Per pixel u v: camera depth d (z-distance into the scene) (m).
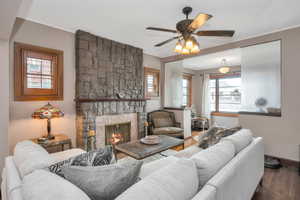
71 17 2.60
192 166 1.04
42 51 2.80
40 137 2.72
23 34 2.62
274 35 3.05
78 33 3.09
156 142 2.76
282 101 2.96
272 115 3.05
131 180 0.95
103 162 1.21
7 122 2.23
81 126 3.11
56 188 0.77
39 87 2.79
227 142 1.59
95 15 2.54
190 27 1.99
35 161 1.14
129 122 4.04
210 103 6.39
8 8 1.44
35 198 0.72
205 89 6.38
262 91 3.23
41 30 2.79
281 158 2.96
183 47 2.38
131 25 2.89
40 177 0.90
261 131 3.18
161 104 5.22
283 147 2.95
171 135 4.04
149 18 2.63
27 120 2.66
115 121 3.72
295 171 2.70
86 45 3.19
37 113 2.44
